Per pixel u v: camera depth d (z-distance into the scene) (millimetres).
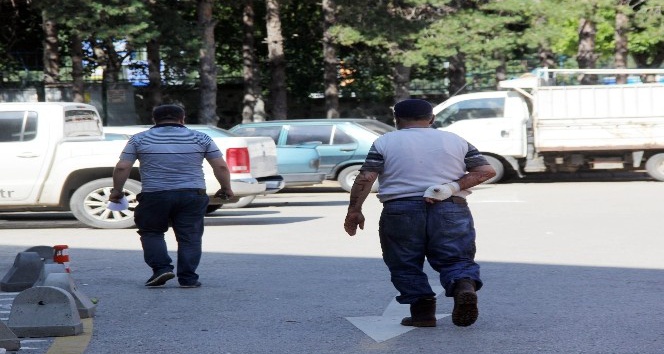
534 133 40906
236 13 69062
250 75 62469
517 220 26625
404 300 12383
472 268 11953
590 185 39812
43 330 12305
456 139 12320
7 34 63750
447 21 49438
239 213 30766
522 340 11633
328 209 32000
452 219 12031
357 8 49656
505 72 58969
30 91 59438
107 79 63250
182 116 16922
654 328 12273
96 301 14562
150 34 44938
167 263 16531
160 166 16328
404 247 12195
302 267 18594
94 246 22484
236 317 13523
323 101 68562
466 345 11375
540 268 17906
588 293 15078
